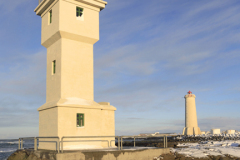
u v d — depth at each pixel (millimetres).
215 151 23594
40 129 25812
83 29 26016
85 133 24062
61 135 22688
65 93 24516
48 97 26375
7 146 104438
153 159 20797
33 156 20094
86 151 18297
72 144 23156
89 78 26438
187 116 70062
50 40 26422
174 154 22047
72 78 25203
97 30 27109
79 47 26156
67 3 25234
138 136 21281
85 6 26547
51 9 26516
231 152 22641
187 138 59938
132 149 20266
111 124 27641
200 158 20562
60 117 22875
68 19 25125
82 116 24438
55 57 25891
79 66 25859
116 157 19016
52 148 23078
